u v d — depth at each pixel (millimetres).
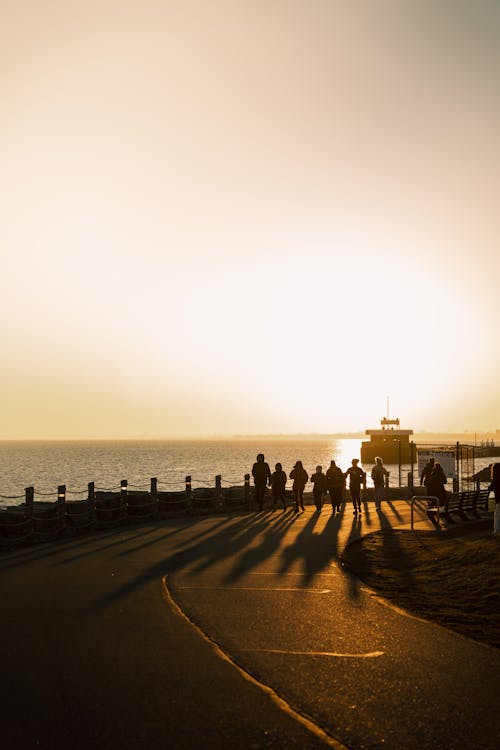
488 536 17094
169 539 18719
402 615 9648
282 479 28156
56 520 19188
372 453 151375
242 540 18438
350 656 7543
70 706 5988
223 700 6117
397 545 17281
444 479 22078
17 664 7227
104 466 143250
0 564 14391
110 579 12508
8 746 5176
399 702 6074
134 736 5344
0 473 115000
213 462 165625
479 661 7359
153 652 7676
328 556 15516
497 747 5145
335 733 5395
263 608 10070
